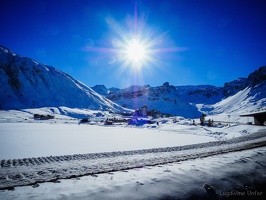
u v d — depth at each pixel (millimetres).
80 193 5801
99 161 11977
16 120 104062
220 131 46719
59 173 8570
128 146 22047
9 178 7695
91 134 37625
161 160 11898
